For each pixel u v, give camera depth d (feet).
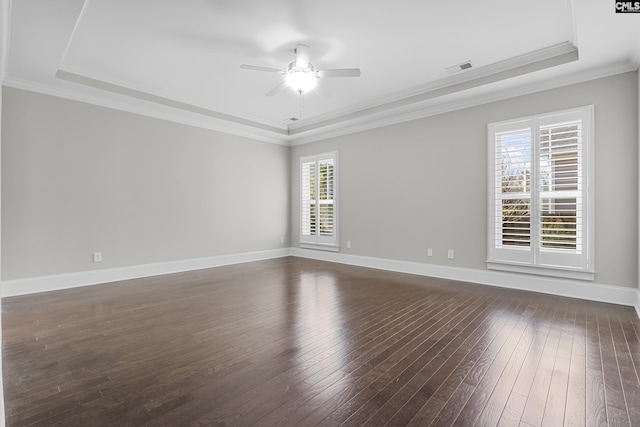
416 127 16.06
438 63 12.02
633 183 10.68
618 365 6.82
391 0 8.48
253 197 20.44
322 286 13.75
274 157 21.68
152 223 15.97
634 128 10.65
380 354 7.40
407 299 11.78
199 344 7.95
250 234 20.27
